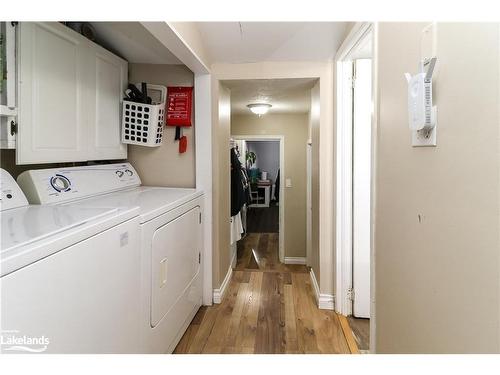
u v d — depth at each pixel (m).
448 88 0.75
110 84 2.04
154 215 1.49
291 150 4.21
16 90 1.30
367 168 2.21
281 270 3.77
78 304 0.93
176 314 1.82
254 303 2.54
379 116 1.27
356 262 2.27
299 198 4.18
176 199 1.83
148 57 2.26
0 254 0.71
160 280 1.58
